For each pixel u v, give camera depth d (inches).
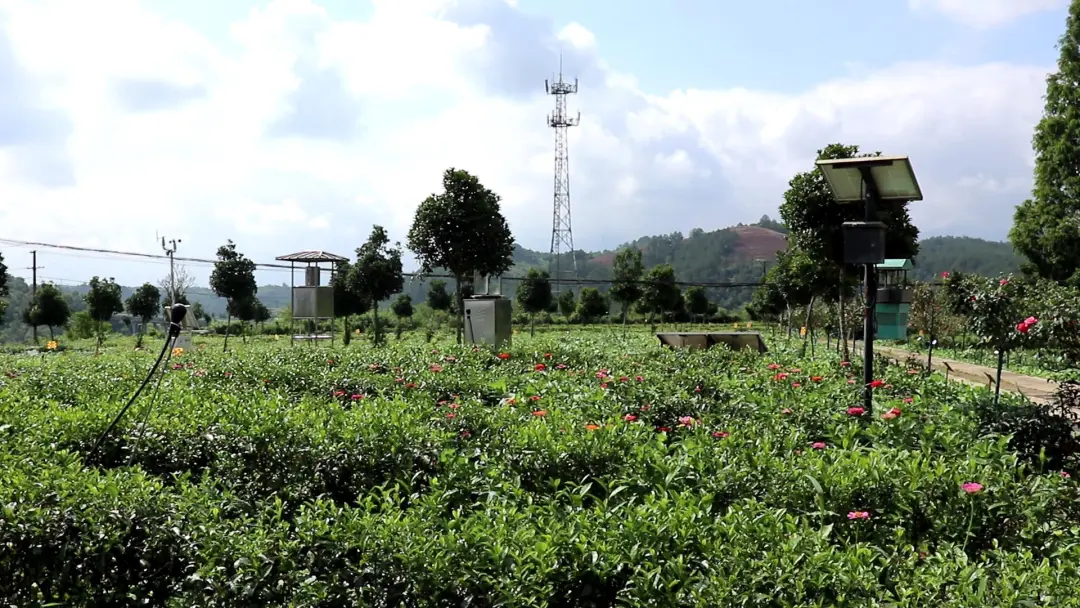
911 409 270.2
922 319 674.2
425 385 347.6
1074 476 224.2
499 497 179.2
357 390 353.4
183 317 240.2
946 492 171.0
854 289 732.0
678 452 211.5
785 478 181.3
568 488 198.7
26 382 359.9
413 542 140.9
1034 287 285.4
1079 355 252.5
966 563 137.3
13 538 148.6
